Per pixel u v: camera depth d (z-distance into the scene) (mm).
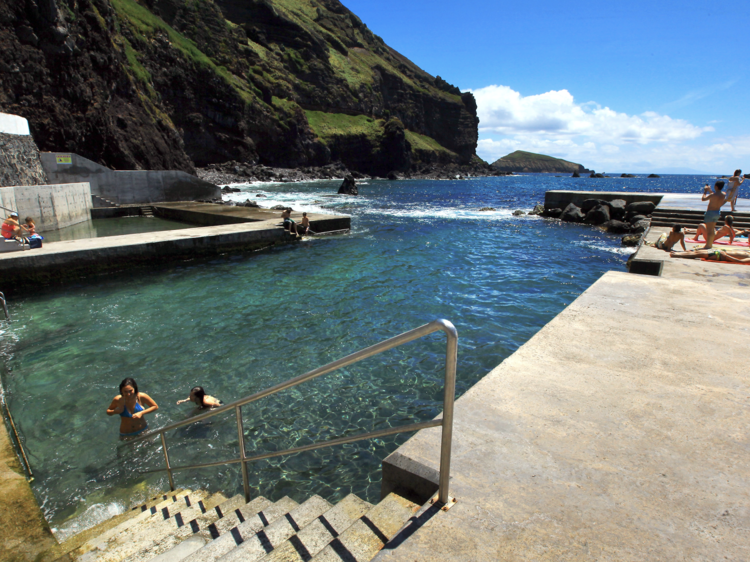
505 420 2625
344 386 6594
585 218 25125
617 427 2535
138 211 27750
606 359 3410
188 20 77812
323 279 12734
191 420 3916
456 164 153000
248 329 8867
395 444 5246
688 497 1980
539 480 2117
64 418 5875
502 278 12844
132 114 41719
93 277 13039
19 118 22797
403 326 9031
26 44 32500
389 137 108250
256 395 2965
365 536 2025
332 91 114812
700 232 11836
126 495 4594
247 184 65438
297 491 4559
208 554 2807
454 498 2018
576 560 1644
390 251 17047
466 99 172750
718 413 2658
